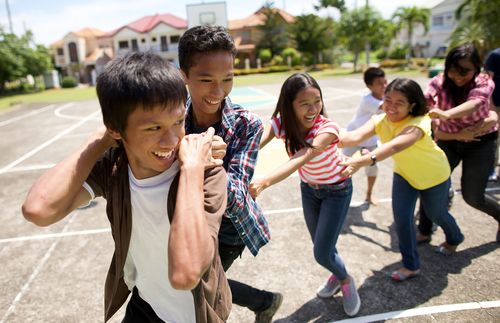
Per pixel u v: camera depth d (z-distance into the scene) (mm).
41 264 3641
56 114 14797
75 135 10062
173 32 45625
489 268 3156
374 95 4391
